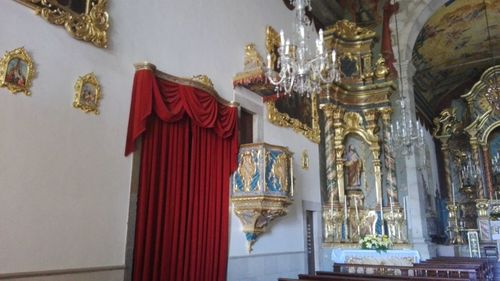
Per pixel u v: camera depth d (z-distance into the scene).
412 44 13.68
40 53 5.09
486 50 18.09
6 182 4.54
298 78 6.96
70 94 5.40
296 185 10.39
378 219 11.91
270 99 9.49
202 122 7.22
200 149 7.32
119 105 6.09
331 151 12.23
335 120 12.65
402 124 12.64
